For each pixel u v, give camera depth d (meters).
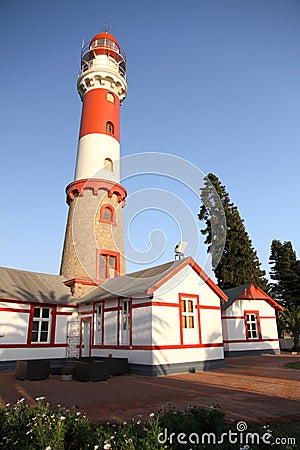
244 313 25.30
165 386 11.24
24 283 20.11
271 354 25.14
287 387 10.39
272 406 7.84
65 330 19.84
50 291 20.44
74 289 20.81
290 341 29.95
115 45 28.67
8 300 17.92
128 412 7.58
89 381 12.59
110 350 16.84
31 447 4.58
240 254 33.06
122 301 16.75
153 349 14.40
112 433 4.86
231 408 7.71
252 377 12.82
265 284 35.62
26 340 18.17
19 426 5.18
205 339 16.47
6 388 11.28
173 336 15.26
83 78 26.48
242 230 34.38
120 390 10.59
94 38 28.62
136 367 14.91
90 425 5.44
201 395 9.43
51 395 9.84
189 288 16.59
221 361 16.75
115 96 26.83
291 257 37.91
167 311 15.37
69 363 17.83
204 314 16.86
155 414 7.35
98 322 18.50
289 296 35.69
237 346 24.23
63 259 23.47
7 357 17.31
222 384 11.38
